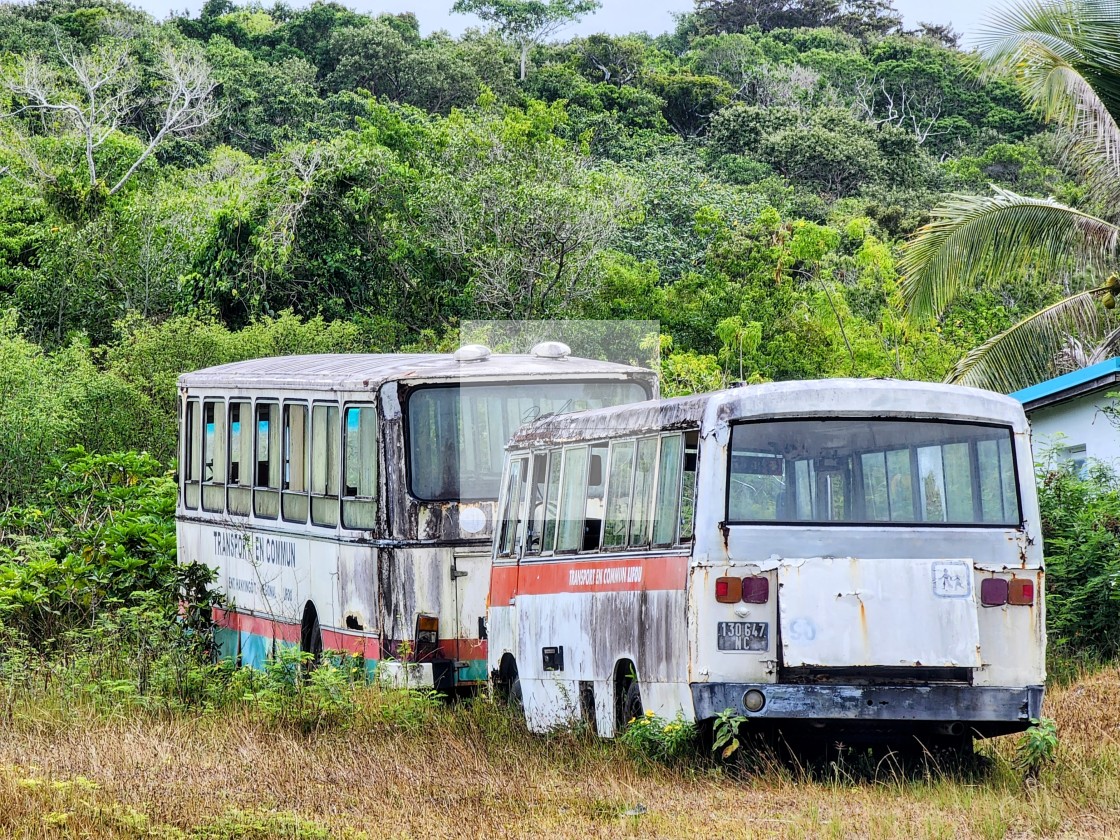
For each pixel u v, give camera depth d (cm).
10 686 5162
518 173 13925
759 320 12700
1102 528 5691
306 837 2905
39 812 3055
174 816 3047
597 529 4178
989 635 3556
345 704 4484
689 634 3550
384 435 5009
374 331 13375
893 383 3656
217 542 6425
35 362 10712
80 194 16662
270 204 14400
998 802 3170
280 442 5809
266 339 12531
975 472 3669
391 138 14838
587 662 4169
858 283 13925
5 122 19275
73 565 6494
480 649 5000
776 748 3728
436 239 13625
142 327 13012
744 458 3594
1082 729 3956
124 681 5084
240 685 5009
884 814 3058
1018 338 8006
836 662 3475
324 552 5378
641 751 3716
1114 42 7331
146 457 8238
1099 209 7950
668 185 17250
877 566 3516
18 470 9731
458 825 3058
